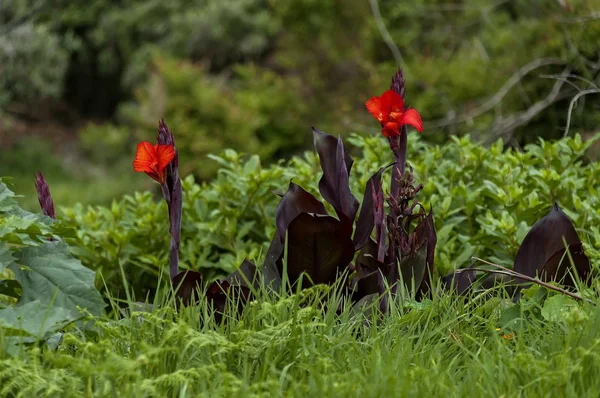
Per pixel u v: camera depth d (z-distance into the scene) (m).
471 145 8.62
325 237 5.41
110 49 35.91
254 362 4.42
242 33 31.69
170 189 5.33
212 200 7.71
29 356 4.07
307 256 5.48
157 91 20.45
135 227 7.59
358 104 20.55
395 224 5.48
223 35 31.58
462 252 6.96
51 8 34.09
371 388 3.92
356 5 20.73
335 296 5.27
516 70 15.77
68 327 4.70
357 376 4.12
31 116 37.06
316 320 4.71
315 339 4.56
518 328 5.01
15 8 32.22
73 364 3.94
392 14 19.70
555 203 5.77
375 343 4.46
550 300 4.92
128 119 32.38
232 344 4.35
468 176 8.11
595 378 4.14
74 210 7.83
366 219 5.66
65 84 37.91
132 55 34.66
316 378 4.05
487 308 5.27
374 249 5.72
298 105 21.22
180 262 7.20
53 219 5.36
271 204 7.63
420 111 17.14
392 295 5.41
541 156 7.95
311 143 21.30
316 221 5.34
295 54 21.88
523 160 8.02
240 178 7.48
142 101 20.69
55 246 4.95
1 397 3.91
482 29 18.56
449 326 4.96
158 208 7.61
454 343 4.80
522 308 4.86
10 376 3.95
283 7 21.56
